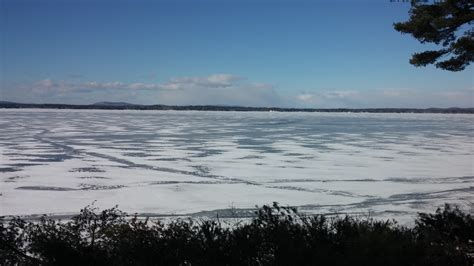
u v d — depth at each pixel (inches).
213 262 124.6
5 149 960.3
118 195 480.7
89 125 1964.8
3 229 149.0
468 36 281.1
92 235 146.9
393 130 1776.6
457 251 137.2
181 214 388.2
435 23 277.7
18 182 563.2
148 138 1273.4
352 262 115.3
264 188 527.2
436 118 3700.8
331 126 2055.9
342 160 815.1
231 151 955.3
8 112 4092.0
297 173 653.9
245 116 3725.4
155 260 127.5
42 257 139.3
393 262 116.4
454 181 585.0
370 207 420.2
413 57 301.7
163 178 602.9
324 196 479.5
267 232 130.9
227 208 414.0
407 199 463.2
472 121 2935.5
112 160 795.4
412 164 763.4
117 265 129.4
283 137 1352.1
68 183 557.9
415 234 141.8
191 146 1053.8
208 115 3964.1
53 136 1326.3
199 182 569.9
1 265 139.4
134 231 142.5
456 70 292.7
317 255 117.0
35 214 388.8
